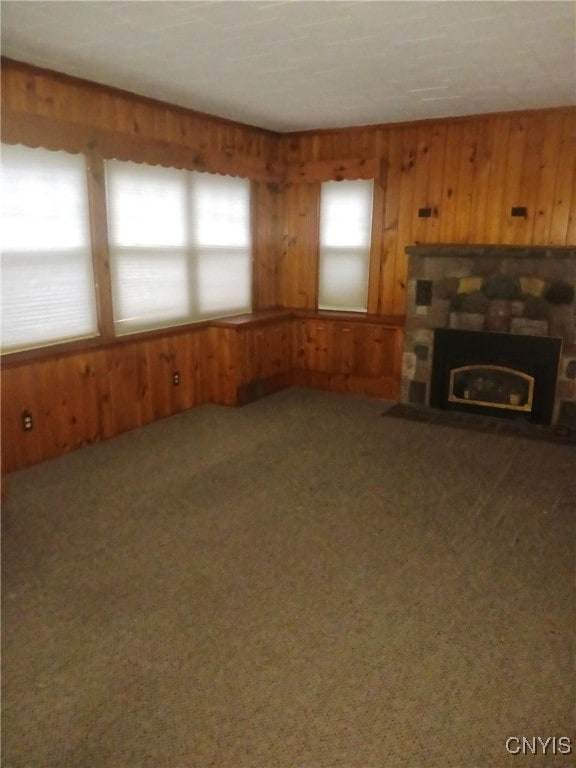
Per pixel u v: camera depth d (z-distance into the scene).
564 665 2.09
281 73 3.67
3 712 1.87
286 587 2.55
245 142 5.37
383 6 2.61
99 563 2.71
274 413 5.05
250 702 1.92
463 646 2.19
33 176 3.64
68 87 3.74
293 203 5.88
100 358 4.19
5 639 2.19
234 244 5.48
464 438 4.49
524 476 3.78
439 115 4.90
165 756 1.72
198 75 3.72
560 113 4.60
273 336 5.57
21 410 3.71
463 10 2.65
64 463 3.87
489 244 5.04
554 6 2.60
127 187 4.33
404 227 5.38
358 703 1.92
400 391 5.43
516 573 2.67
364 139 5.39
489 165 4.93
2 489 3.29
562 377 4.68
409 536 3.00
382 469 3.87
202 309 5.23
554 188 4.74
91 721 1.84
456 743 1.77
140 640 2.20
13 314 3.67
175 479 3.65
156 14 2.72
